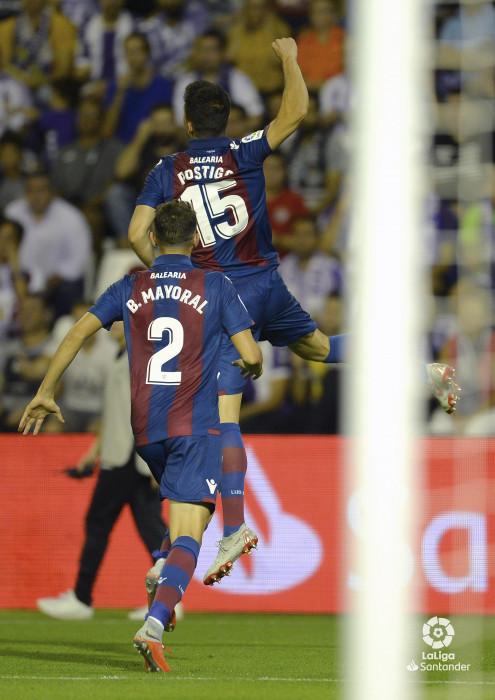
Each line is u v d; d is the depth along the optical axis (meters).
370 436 8.66
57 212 41.06
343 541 29.19
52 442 30.05
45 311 40.62
